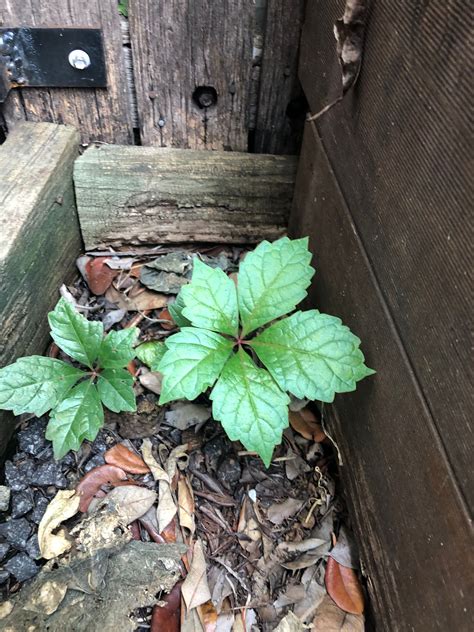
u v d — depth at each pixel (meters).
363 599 0.38
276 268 0.40
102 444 0.44
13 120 0.53
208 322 0.39
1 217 0.42
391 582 0.33
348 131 0.37
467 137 0.23
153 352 0.47
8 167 0.47
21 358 0.41
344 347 0.36
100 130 0.55
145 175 0.53
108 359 0.42
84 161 0.52
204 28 0.48
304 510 0.42
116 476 0.42
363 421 0.36
